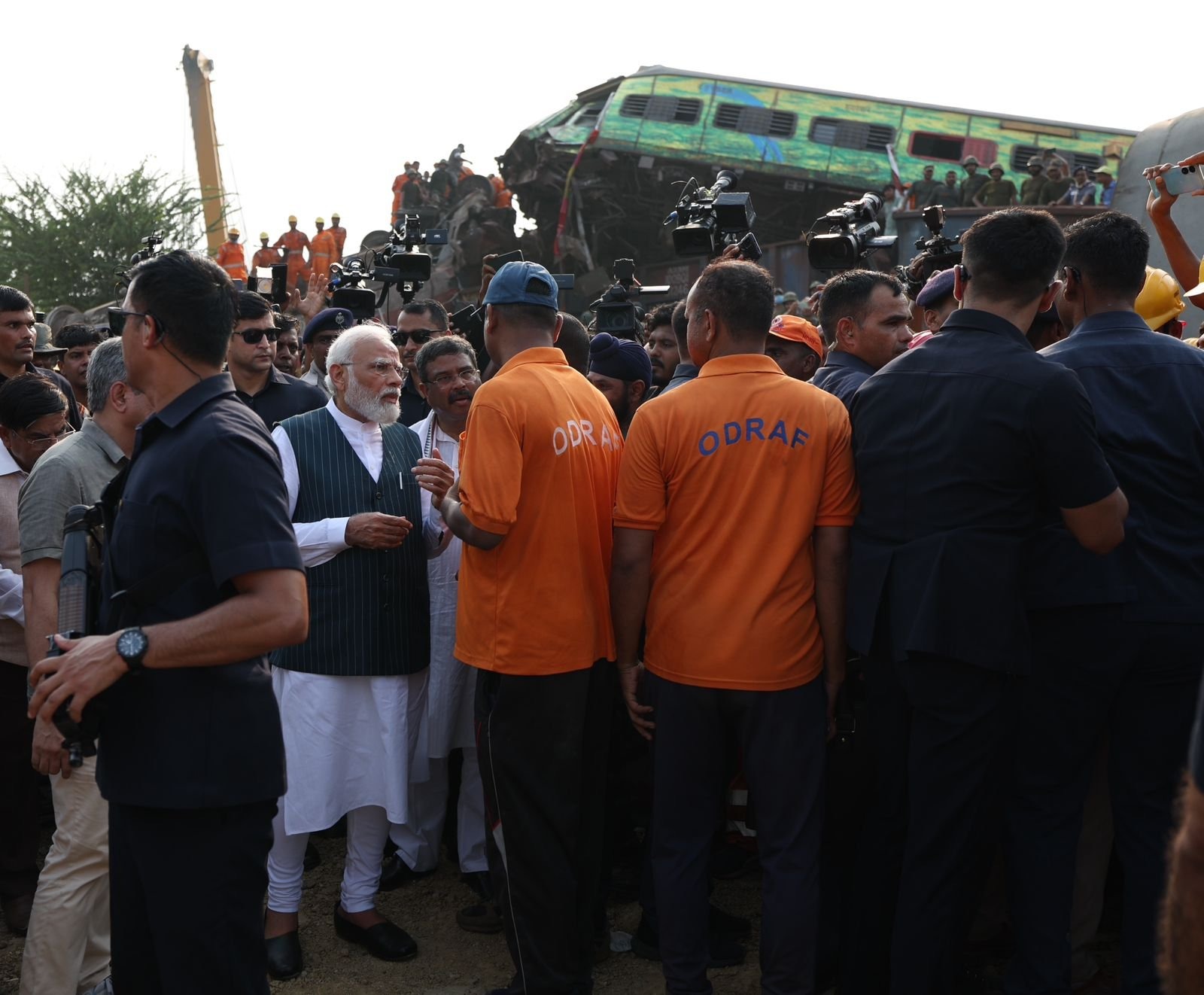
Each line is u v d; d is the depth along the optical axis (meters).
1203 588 2.56
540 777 2.72
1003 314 2.52
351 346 3.29
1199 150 10.25
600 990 3.02
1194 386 2.62
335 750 3.18
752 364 2.70
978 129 16.94
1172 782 2.58
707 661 2.63
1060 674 2.60
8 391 3.25
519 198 19.02
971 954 3.11
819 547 2.68
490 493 2.61
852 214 4.30
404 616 3.25
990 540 2.43
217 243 25.59
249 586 1.99
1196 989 1.13
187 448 2.04
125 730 2.04
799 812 2.64
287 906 3.15
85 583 2.21
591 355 3.86
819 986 2.98
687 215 4.26
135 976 2.15
